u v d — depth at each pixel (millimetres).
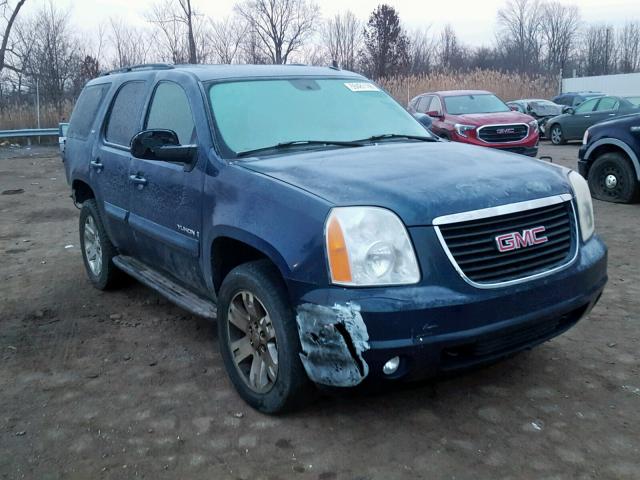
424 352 2977
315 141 4156
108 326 5055
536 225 3309
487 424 3424
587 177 9820
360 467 3096
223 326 3793
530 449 3189
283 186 3369
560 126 20234
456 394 3744
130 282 5984
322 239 3057
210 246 3811
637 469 3010
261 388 3551
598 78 35938
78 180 5930
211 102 4168
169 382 4059
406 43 43062
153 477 3082
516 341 3283
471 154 3879
